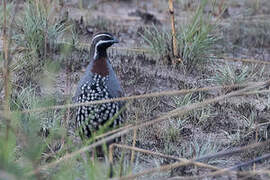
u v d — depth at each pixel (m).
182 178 8.68
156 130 11.32
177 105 12.49
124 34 17.09
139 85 13.66
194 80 14.34
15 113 9.53
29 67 13.02
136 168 9.41
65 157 8.42
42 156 9.59
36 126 9.57
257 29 18.25
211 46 15.71
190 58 14.83
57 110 11.52
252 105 12.75
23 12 15.35
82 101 9.86
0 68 11.80
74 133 10.84
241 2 20.77
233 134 11.48
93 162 8.98
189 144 11.05
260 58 16.19
